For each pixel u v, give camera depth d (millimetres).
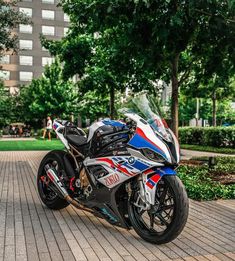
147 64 10367
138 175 4539
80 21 9820
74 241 4504
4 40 12469
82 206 5207
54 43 15875
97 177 4914
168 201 4930
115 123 5059
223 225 5238
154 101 4898
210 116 47469
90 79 15789
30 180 8820
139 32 9336
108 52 12875
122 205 4750
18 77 72688
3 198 6805
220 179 8578
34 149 19375
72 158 5793
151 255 4109
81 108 42812
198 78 12414
